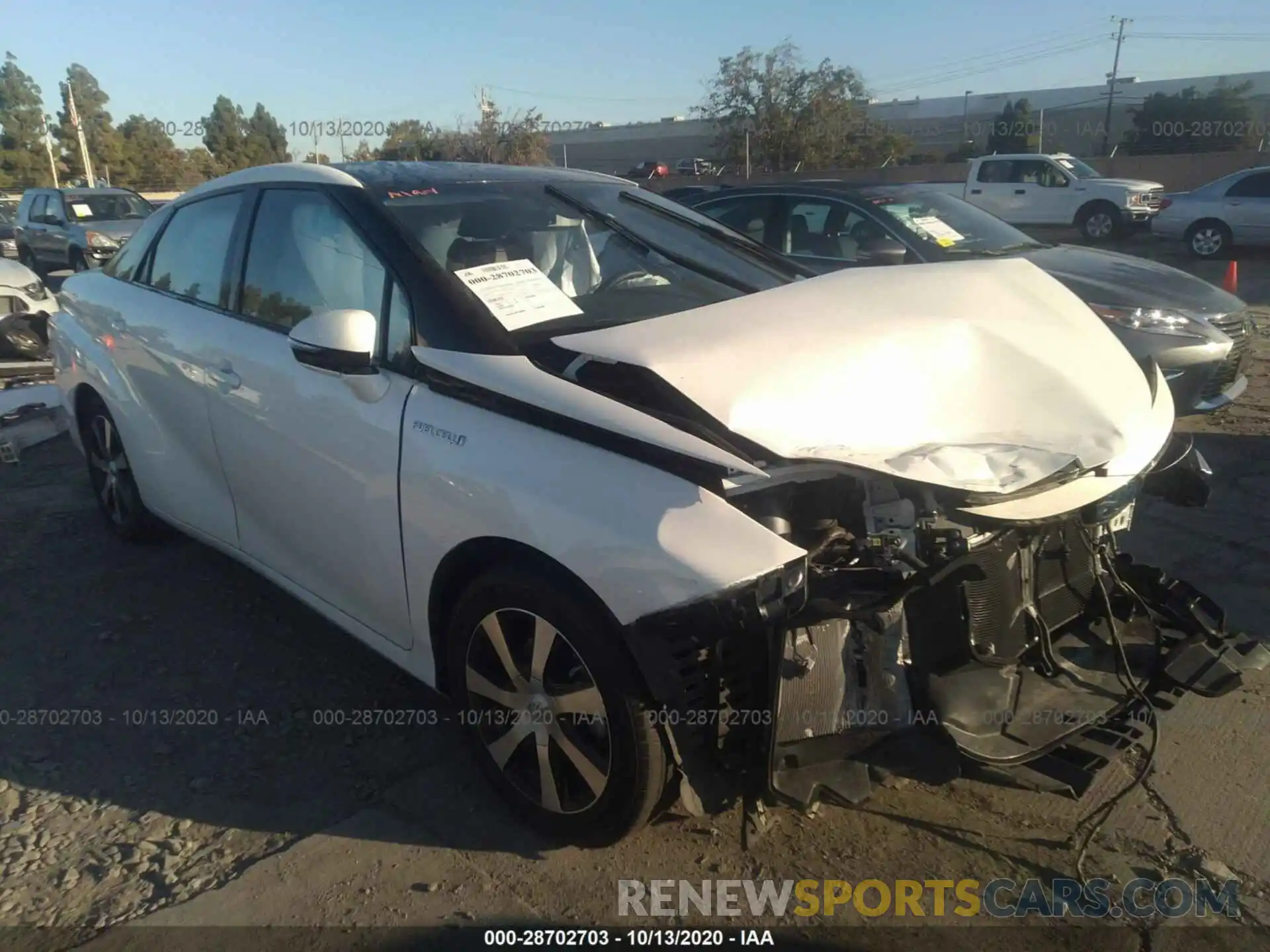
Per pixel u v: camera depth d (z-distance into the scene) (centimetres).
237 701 346
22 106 6200
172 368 385
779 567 226
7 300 750
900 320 296
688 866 267
